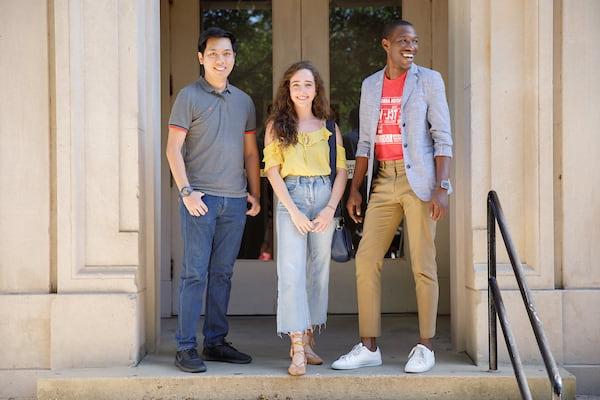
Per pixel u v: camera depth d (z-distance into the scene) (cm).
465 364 423
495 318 404
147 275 453
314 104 411
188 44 594
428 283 411
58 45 423
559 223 443
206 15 596
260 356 446
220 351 429
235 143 420
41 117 432
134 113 432
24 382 427
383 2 592
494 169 438
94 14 431
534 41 433
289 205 397
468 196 444
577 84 440
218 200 416
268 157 405
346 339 496
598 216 441
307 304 405
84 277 425
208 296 435
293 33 588
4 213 432
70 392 396
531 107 435
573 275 441
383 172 421
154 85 462
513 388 395
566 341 436
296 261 399
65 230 424
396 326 543
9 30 432
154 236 456
